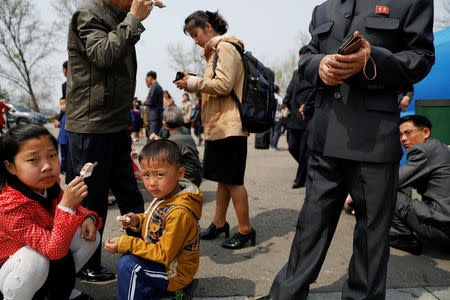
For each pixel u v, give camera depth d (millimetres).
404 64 1507
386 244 1706
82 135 2051
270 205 4062
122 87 2104
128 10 2146
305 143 4609
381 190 1655
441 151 2693
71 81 2027
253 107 2555
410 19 1560
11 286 1551
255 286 2203
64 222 1569
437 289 2152
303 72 1788
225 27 2746
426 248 2814
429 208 2586
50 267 1667
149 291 1738
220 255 2689
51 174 1599
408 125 2777
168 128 3334
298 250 1814
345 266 2475
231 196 2744
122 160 2303
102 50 1873
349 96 1657
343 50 1412
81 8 1967
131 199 2383
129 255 1711
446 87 3982
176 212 1715
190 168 3195
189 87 2502
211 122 2648
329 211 1791
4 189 1614
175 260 1776
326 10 1782
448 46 3973
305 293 1774
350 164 1702
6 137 1546
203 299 2035
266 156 8469
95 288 2146
